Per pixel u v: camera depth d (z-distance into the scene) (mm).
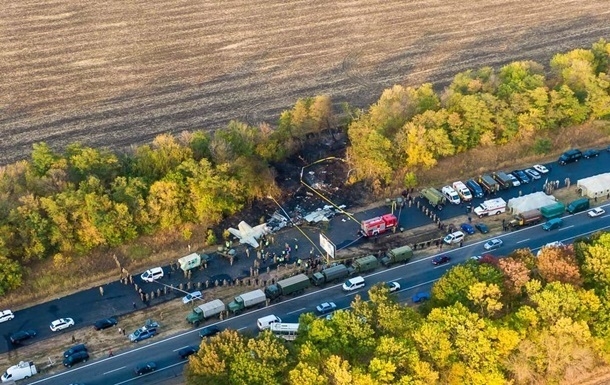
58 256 143250
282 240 155000
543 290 114188
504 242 152125
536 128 186875
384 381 101688
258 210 163750
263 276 144000
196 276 144500
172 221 153125
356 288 139000
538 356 110188
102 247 148250
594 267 120562
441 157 179375
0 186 149750
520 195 168500
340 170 177125
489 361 106688
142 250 149625
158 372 120500
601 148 187625
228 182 158375
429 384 103625
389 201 167000
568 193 169500
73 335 129500
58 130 194375
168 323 132375
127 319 133375
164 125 196875
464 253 149000
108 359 123812
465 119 181750
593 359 115625
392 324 109938
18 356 124938
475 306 114750
